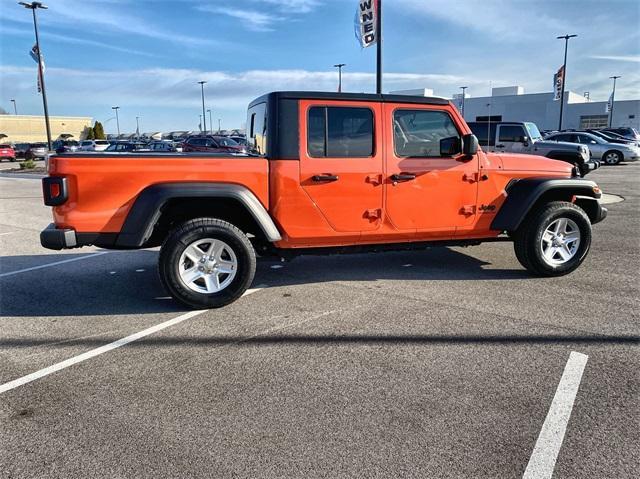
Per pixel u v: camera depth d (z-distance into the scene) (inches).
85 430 109.3
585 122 2444.6
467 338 155.0
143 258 273.7
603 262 247.6
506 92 2711.6
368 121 191.9
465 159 207.3
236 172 180.9
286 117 183.0
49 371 137.9
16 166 1396.4
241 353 147.4
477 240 221.1
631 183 636.1
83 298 202.1
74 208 170.9
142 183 173.9
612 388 123.5
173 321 174.9
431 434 105.3
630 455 98.0
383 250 208.7
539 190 210.7
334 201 191.0
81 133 2979.8
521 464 95.7
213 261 184.7
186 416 114.0
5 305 194.1
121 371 137.3
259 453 100.0
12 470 96.0
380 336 157.9
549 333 157.9
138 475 94.0
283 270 241.4
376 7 495.5
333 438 104.4
